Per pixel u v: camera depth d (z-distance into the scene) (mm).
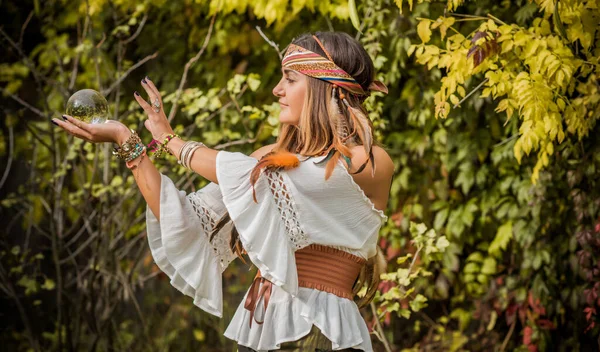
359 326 2596
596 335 4715
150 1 5961
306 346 2516
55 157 5617
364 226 2590
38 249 6516
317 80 2641
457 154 5121
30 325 6391
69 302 5820
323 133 2592
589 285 4535
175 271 2684
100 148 5746
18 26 6727
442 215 5191
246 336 2646
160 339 6164
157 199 2586
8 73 6531
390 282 5105
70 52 6316
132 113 5930
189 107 5125
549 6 3721
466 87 4797
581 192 4473
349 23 5414
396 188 5266
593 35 3777
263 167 2467
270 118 4766
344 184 2510
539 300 4922
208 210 2695
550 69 3684
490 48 3770
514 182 4957
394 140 5297
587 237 4406
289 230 2506
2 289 6258
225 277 6344
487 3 4730
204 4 6016
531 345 4977
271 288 2605
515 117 4844
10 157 6113
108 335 5750
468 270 5262
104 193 5590
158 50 6355
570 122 3879
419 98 5098
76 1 6402
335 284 2572
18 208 6477
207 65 6129
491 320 5164
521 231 4891
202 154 2578
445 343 5395
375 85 2766
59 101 6496
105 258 5637
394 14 4926
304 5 5246
